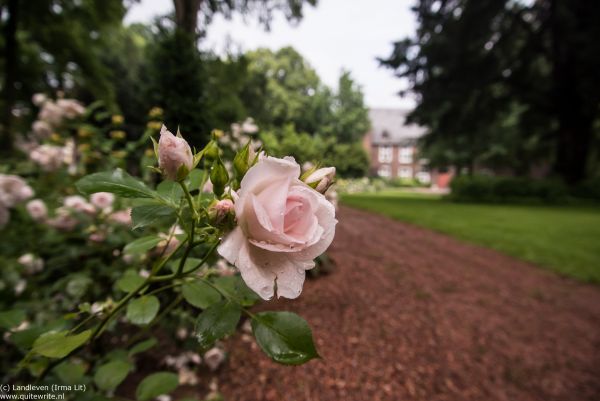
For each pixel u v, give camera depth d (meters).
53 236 1.85
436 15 16.05
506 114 19.86
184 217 0.72
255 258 0.52
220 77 4.52
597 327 3.54
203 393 2.04
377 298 3.59
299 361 0.56
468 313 3.55
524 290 4.49
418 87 17.80
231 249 0.48
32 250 1.87
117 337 2.12
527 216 12.00
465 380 2.45
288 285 0.52
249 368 2.31
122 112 15.88
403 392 2.25
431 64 16.78
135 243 0.80
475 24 14.78
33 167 2.75
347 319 3.04
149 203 0.73
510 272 5.31
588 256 6.18
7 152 3.78
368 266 4.70
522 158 27.02
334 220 0.58
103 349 1.81
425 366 2.55
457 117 18.52
